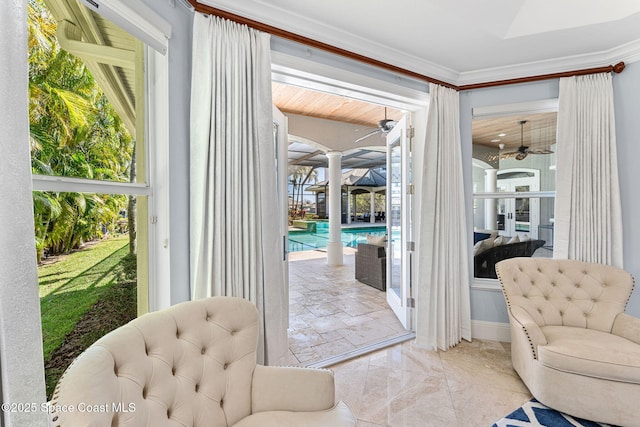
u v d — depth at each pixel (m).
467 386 2.05
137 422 0.90
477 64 2.60
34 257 0.68
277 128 2.51
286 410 1.24
